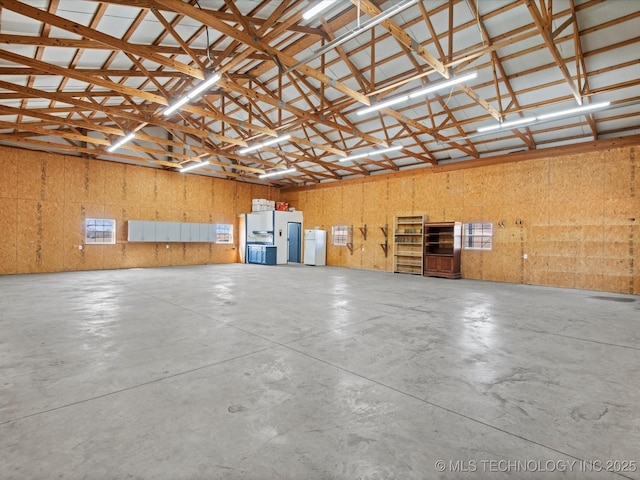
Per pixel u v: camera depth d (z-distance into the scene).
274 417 2.23
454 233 10.34
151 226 12.55
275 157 14.46
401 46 7.16
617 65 6.43
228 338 3.96
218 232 15.00
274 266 13.91
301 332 4.24
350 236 14.03
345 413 2.29
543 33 5.09
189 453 1.84
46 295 6.64
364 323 4.72
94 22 5.14
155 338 3.93
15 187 10.13
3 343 3.70
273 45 7.46
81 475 1.66
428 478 1.67
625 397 2.59
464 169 10.72
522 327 4.61
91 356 3.32
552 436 2.06
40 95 6.54
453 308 5.84
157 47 6.19
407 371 3.04
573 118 8.23
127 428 2.08
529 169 9.38
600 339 4.07
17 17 4.68
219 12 5.21
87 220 11.44
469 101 8.43
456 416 2.28
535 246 9.22
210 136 9.34
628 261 7.86
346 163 13.58
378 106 6.71
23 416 2.20
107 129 8.93
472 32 6.57
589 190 8.42
